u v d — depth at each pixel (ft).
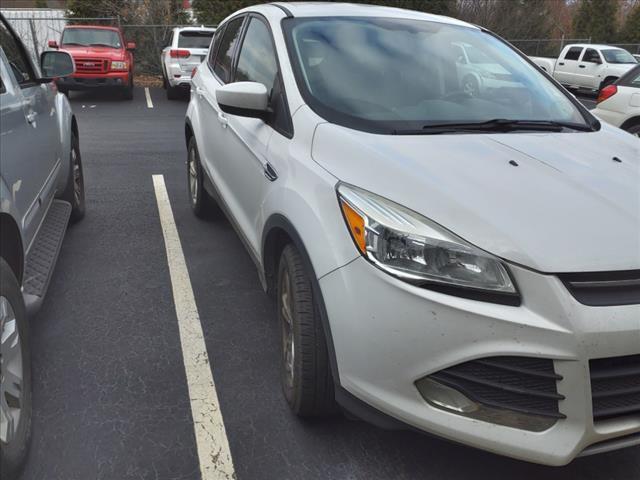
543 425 6.64
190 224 17.53
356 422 9.00
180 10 70.90
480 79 11.13
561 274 6.52
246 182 11.29
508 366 6.51
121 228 17.04
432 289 6.71
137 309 12.30
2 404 7.15
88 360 10.39
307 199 8.24
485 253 6.64
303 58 10.51
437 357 6.68
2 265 7.54
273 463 8.14
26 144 9.94
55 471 7.84
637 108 24.06
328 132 8.89
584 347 6.35
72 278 13.62
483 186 7.48
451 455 8.43
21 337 7.89
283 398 9.51
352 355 7.18
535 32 92.99
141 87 57.41
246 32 13.60
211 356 10.68
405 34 11.67
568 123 10.63
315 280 7.66
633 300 6.58
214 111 14.28
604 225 7.04
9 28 11.80
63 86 45.32
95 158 26.12
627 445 6.97
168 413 9.07
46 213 12.35
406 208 7.10
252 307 12.56
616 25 109.81
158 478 7.80
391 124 9.32
